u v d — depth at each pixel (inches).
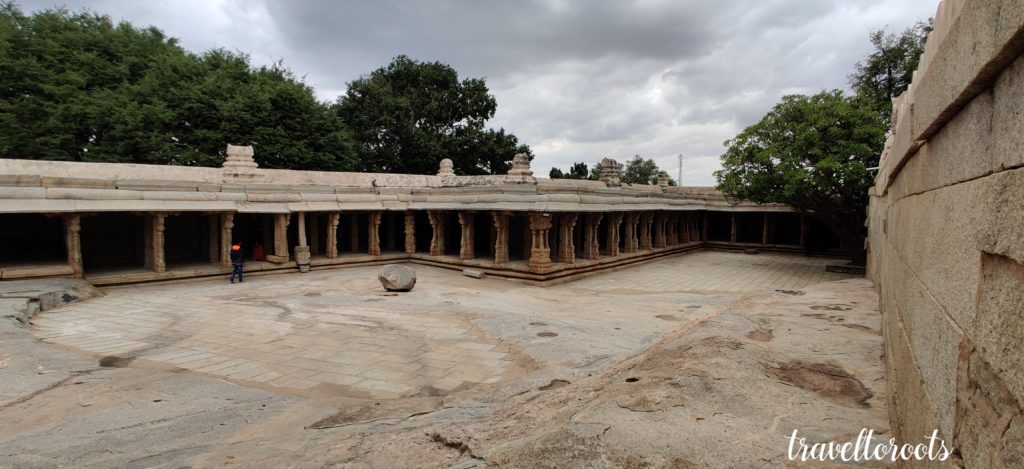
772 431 146.5
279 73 1358.3
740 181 853.8
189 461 185.6
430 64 1612.9
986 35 62.6
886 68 1042.1
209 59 1250.6
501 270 745.0
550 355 346.0
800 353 225.5
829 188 750.5
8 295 482.6
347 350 362.9
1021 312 54.1
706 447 135.9
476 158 1605.6
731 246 1254.9
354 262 860.6
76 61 1037.2
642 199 971.3
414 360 340.8
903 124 151.9
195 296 583.5
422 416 229.1
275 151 1115.3
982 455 64.1
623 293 649.6
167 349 364.2
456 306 526.6
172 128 1026.7
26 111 947.3
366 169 1502.2
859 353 225.3
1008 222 57.7
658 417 157.2
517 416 198.5
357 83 1528.1
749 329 273.3
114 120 959.0
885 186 265.4
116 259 753.6
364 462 167.3
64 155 956.6
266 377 307.7
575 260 814.5
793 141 788.0
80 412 241.0
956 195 85.8
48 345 359.6
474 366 329.7
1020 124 54.7
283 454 188.9
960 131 84.4
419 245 1027.9
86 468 182.4
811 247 1112.8
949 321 84.7
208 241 804.0
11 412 239.5
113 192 616.7
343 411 244.8
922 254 116.6
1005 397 57.6
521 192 713.6
